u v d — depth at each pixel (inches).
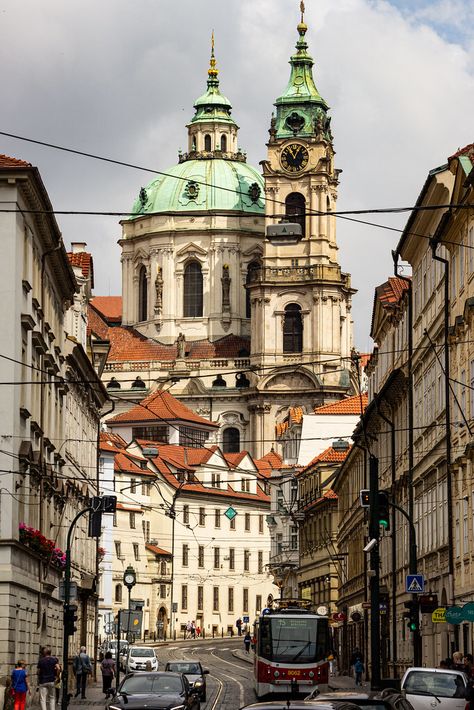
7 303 2556.6
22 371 2652.6
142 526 7288.4
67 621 2598.4
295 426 6860.2
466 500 2573.8
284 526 6811.0
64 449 3395.7
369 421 4087.1
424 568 3097.9
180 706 1959.9
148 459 7475.4
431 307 3038.9
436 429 2950.3
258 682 3100.4
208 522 7819.9
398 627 3518.7
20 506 2630.4
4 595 2484.0
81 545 3929.6
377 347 4195.4
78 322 3934.5
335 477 5142.7
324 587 5492.1
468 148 2623.0
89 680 4023.1
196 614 7696.9
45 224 2847.0
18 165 2549.2
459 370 2647.6
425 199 2965.1
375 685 2385.6
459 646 2655.0
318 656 3083.2
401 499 3508.9
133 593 7165.4
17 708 2251.5
